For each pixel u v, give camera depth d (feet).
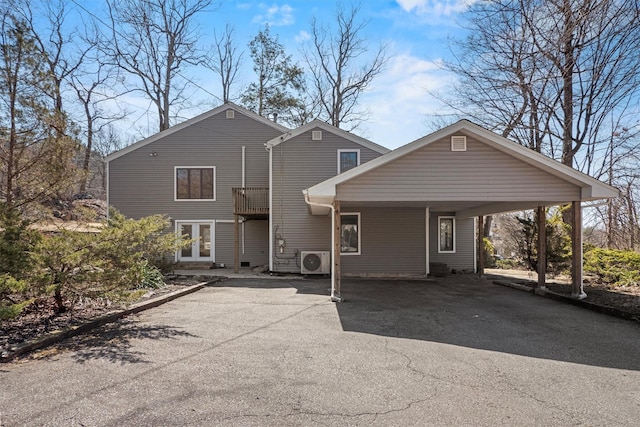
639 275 32.07
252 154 51.44
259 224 51.39
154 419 9.20
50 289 16.56
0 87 22.72
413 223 44.37
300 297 28.66
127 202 50.98
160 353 14.47
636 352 15.28
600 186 25.89
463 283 38.91
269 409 9.84
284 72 83.30
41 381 11.50
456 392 11.14
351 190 27.22
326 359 14.01
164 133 51.44
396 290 33.24
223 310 23.20
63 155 24.04
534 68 47.60
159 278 31.24
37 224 22.85
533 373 12.80
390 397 10.73
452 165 27.14
